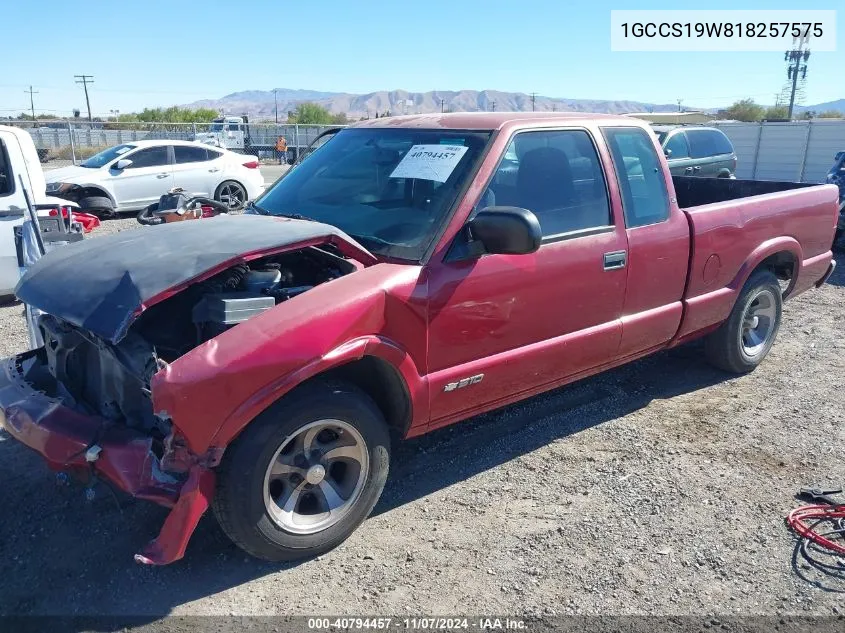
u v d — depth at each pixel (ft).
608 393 17.33
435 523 11.83
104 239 12.21
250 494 9.83
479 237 11.25
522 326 12.64
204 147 52.95
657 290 14.97
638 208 14.58
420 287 11.11
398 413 11.70
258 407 9.52
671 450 14.40
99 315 9.64
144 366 10.11
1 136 24.44
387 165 13.28
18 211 24.72
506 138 12.62
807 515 11.99
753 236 17.04
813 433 15.23
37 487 12.74
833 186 19.86
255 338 9.55
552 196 13.19
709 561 10.87
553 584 10.32
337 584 10.29
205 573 10.50
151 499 9.68
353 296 10.36
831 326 23.18
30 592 10.03
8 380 11.98
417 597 10.02
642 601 9.98
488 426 15.44
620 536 11.48
